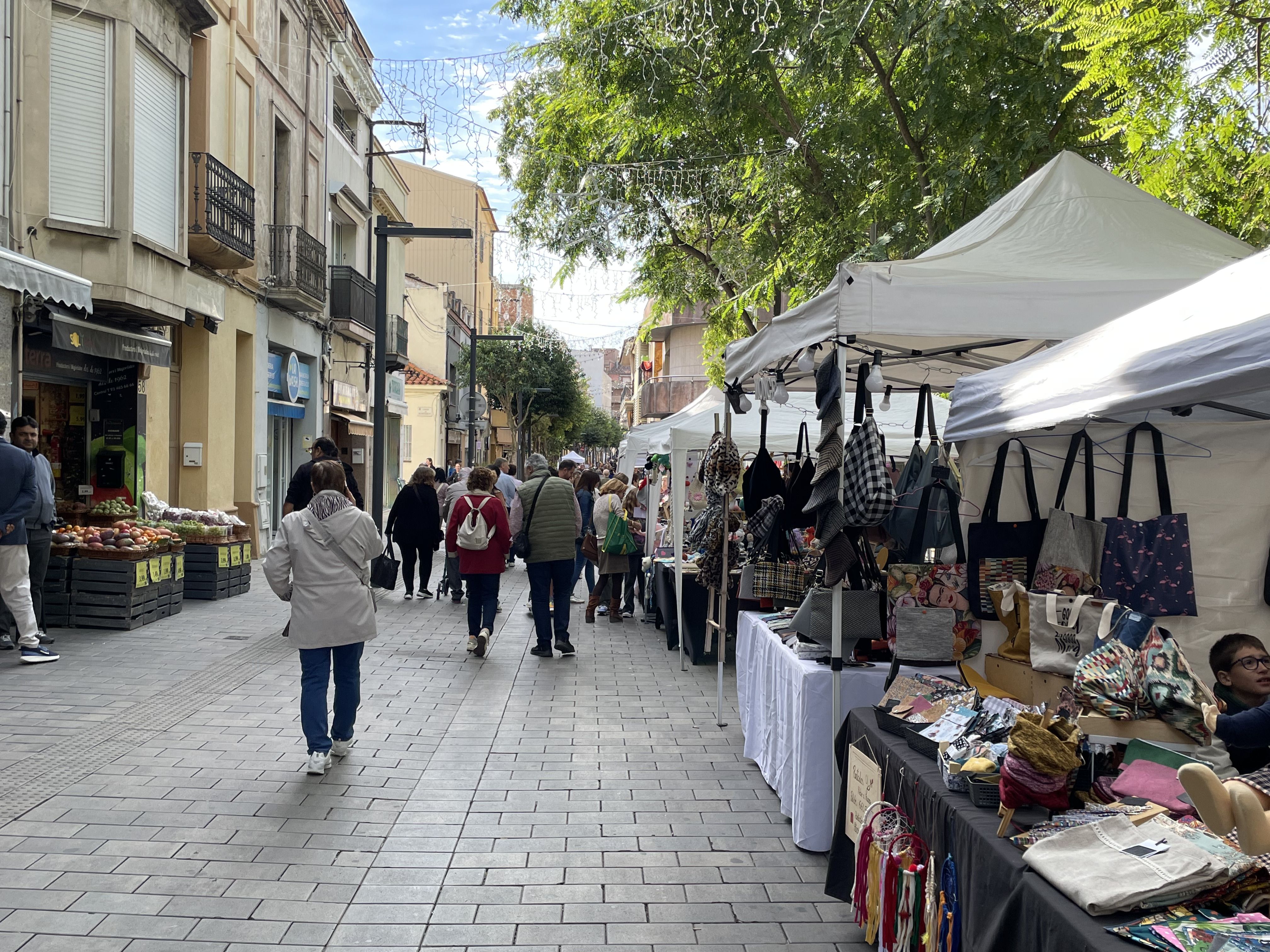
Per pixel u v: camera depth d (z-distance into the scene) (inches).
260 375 695.7
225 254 572.1
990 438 187.9
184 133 501.0
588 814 206.4
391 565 500.1
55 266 415.8
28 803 196.9
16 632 351.3
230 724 260.7
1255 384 99.1
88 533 395.2
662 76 557.0
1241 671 143.6
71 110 420.5
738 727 283.4
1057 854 101.2
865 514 176.2
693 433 401.4
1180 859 95.4
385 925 152.9
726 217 675.4
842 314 178.9
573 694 318.7
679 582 385.1
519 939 149.9
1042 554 177.9
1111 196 222.7
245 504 674.2
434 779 225.3
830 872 164.9
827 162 544.1
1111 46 300.2
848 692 187.2
